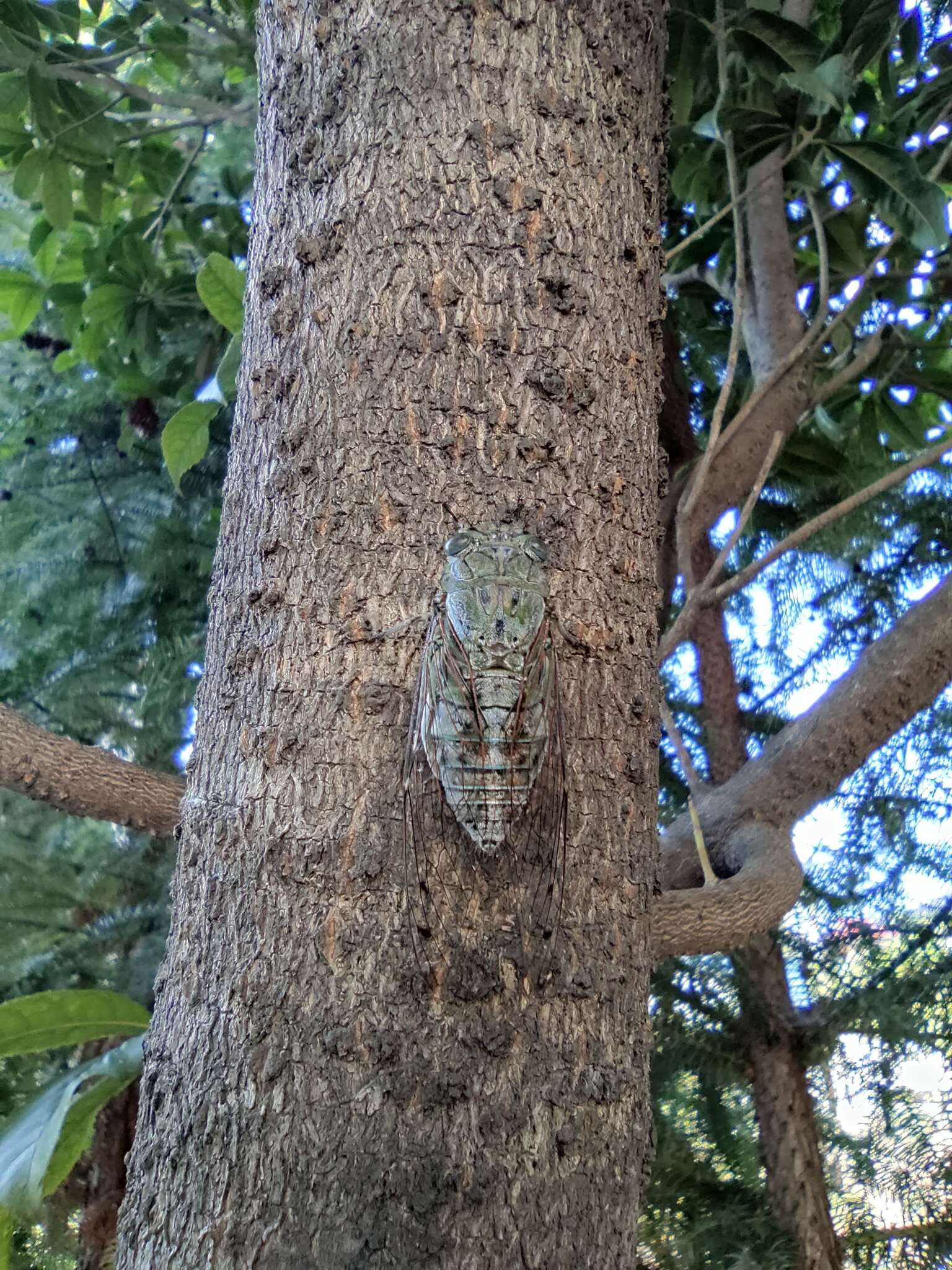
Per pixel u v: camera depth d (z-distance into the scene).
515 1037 0.12
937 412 0.39
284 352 0.14
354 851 0.12
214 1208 0.11
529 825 0.13
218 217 0.35
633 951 0.13
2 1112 0.28
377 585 0.13
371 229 0.14
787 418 0.28
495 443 0.13
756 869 0.20
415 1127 0.11
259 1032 0.12
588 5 0.15
